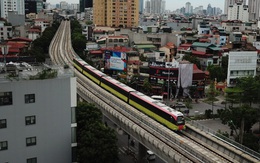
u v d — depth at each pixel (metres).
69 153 50.16
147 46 167.88
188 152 45.88
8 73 47.53
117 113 63.25
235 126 68.94
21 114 45.38
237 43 167.12
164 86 103.19
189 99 101.94
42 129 47.34
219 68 124.94
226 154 49.09
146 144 53.12
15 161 46.06
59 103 48.00
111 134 51.31
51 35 196.00
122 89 77.56
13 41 165.25
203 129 58.06
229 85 110.62
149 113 65.81
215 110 93.06
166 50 152.62
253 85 91.19
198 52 141.62
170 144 49.53
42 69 50.06
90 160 49.16
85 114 55.12
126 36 193.50
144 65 116.69
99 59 155.25
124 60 122.19
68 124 49.41
